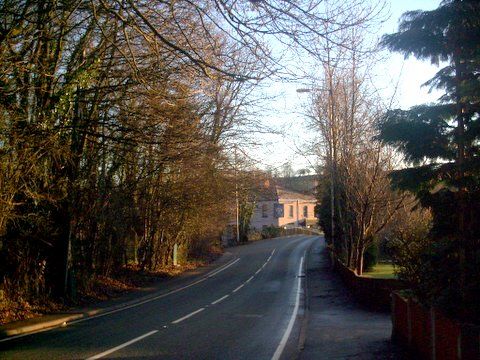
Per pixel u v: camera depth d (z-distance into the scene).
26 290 18.92
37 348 12.02
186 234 42.38
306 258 46.31
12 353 11.47
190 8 13.13
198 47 13.02
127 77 17.52
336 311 18.45
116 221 27.84
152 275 34.88
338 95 26.12
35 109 16.66
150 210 33.72
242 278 34.03
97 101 18.06
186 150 19.02
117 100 17.31
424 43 9.27
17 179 15.82
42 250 19.67
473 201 8.59
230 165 30.44
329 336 12.71
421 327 8.82
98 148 20.14
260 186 35.69
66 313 18.47
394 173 9.64
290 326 14.98
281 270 38.31
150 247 35.44
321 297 23.03
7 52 14.61
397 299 10.98
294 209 95.62
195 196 32.88
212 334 13.57
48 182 18.41
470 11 8.65
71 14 15.97
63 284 20.78
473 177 8.61
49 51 17.00
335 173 27.27
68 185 19.83
